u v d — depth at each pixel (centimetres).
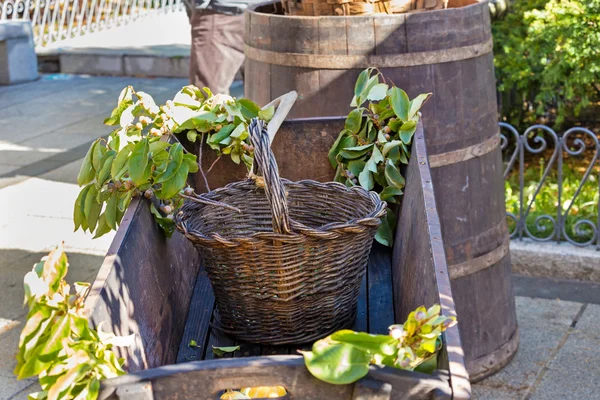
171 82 695
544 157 459
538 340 290
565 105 443
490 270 257
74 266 346
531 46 402
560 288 329
